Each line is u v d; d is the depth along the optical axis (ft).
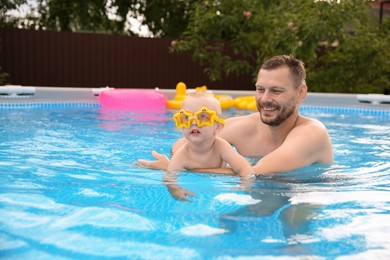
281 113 8.93
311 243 5.57
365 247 5.49
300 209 6.85
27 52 40.50
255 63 44.65
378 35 41.24
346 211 6.83
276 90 8.75
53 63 41.50
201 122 8.59
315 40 34.47
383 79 41.47
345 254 5.27
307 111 25.66
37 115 20.31
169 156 11.41
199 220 6.28
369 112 25.55
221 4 40.14
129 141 13.73
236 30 41.60
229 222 6.21
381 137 16.06
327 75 40.45
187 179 8.43
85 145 12.78
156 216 6.40
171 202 7.05
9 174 8.93
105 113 21.57
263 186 8.03
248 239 5.63
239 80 46.09
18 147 12.21
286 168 8.78
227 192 7.61
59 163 10.09
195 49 41.73
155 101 24.30
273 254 5.22
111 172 9.14
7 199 7.16
